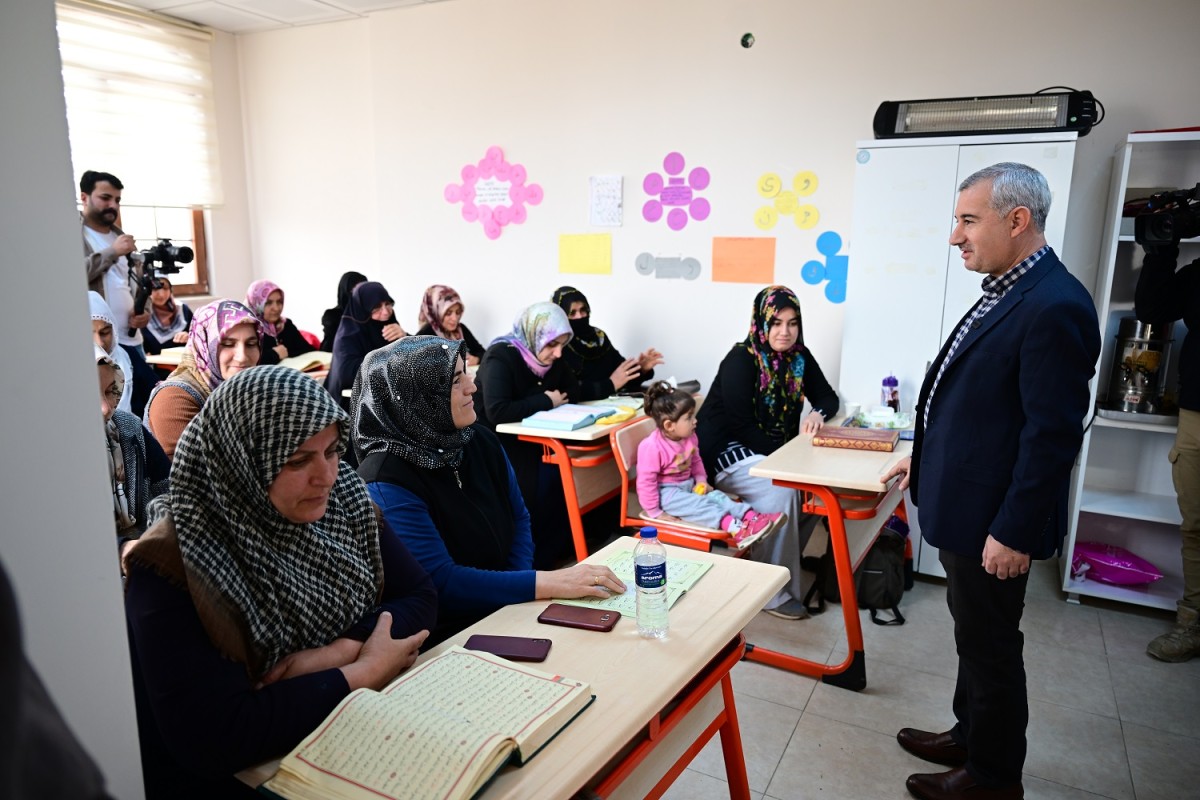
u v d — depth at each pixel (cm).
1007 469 166
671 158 402
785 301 310
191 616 108
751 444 313
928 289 313
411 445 169
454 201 470
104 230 404
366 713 104
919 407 188
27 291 85
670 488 281
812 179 372
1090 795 195
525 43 432
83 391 91
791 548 287
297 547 122
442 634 160
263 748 104
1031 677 251
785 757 210
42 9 84
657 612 134
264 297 470
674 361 420
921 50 341
